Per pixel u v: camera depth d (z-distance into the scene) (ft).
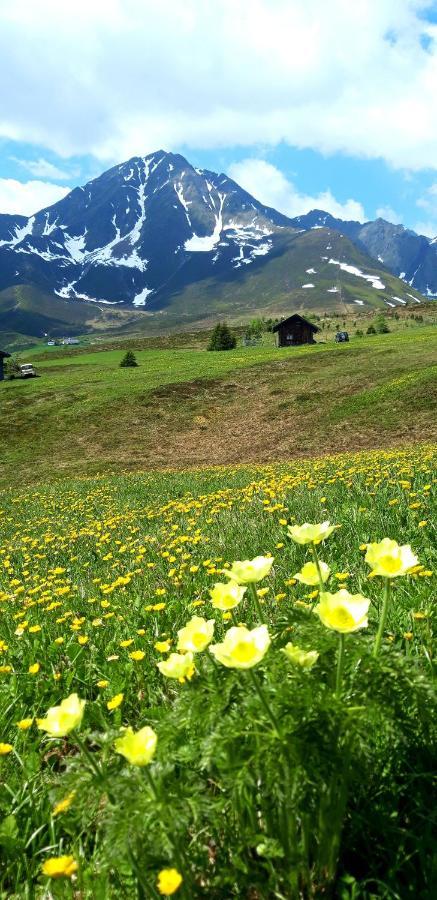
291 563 16.85
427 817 5.48
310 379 153.07
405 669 5.54
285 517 25.53
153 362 231.09
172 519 32.96
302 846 5.12
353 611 5.44
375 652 5.75
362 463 47.39
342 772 4.99
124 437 127.34
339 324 441.68
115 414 143.43
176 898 5.09
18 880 6.28
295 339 279.90
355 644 6.01
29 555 29.68
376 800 5.95
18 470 110.22
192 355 251.80
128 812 4.86
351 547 17.33
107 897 5.65
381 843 5.66
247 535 22.44
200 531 25.86
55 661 12.73
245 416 132.77
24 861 6.48
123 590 18.16
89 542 31.96
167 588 17.11
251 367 180.14
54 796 5.34
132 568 22.04
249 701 5.45
